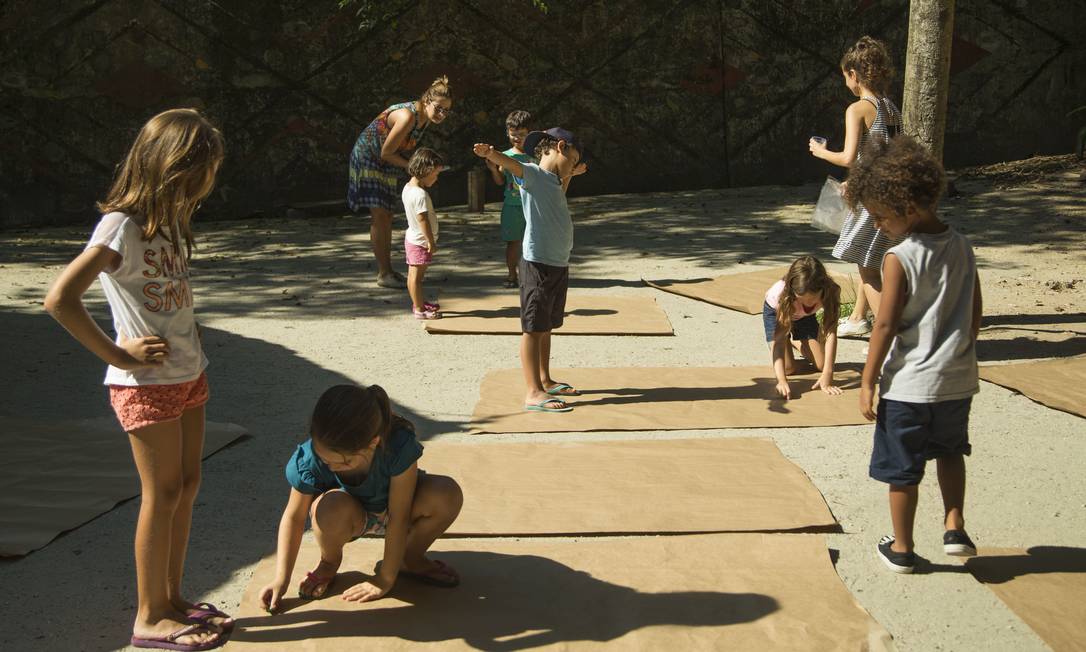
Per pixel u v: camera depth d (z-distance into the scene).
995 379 5.81
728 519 4.05
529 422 5.23
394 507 3.34
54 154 12.32
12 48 11.97
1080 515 4.11
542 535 3.95
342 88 13.05
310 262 9.88
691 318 7.50
